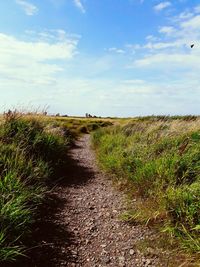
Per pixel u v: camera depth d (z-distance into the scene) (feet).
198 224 15.42
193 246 13.84
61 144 38.04
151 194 20.81
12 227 14.74
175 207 17.24
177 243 15.35
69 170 36.06
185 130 30.37
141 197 23.03
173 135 30.04
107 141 47.52
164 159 23.38
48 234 17.01
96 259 14.74
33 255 14.32
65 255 14.89
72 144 67.10
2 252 12.71
